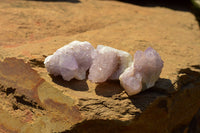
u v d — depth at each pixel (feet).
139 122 1.12
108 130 1.10
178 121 1.34
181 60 1.37
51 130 1.11
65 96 1.11
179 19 2.07
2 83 1.23
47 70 1.17
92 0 2.31
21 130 1.17
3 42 1.36
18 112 1.19
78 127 1.09
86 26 1.64
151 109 1.13
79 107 1.09
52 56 1.16
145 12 2.18
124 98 1.12
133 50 1.40
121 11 2.08
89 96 1.11
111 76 1.17
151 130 1.18
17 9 1.71
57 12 1.77
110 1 2.41
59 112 1.12
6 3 1.78
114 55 1.15
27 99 1.18
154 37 1.58
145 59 1.12
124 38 1.52
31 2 1.91
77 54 1.18
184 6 2.67
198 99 1.38
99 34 1.55
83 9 1.96
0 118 1.22
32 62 1.21
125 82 1.12
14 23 1.54
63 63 1.14
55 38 1.44
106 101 1.11
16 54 1.25
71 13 1.81
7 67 1.23
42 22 1.60
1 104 1.22
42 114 1.15
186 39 1.62
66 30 1.56
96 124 1.09
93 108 1.09
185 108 1.33
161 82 1.20
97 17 1.81
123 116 1.09
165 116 1.20
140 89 1.12
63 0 2.14
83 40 1.45
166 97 1.16
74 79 1.17
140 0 2.67
